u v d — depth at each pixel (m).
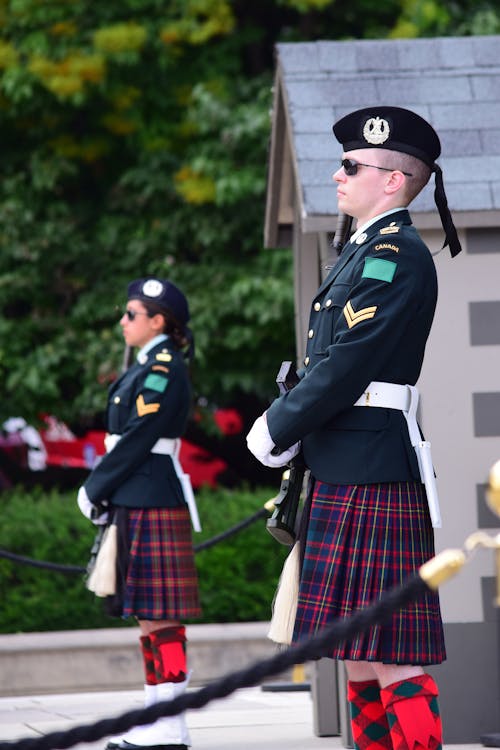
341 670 13.45
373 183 9.50
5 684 19.38
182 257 30.44
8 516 22.30
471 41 14.66
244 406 33.34
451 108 13.93
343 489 9.03
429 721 8.86
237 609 21.70
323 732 14.27
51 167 29.33
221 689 6.49
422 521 9.15
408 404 9.15
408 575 8.91
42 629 21.11
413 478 9.05
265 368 29.28
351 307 9.04
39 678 19.50
